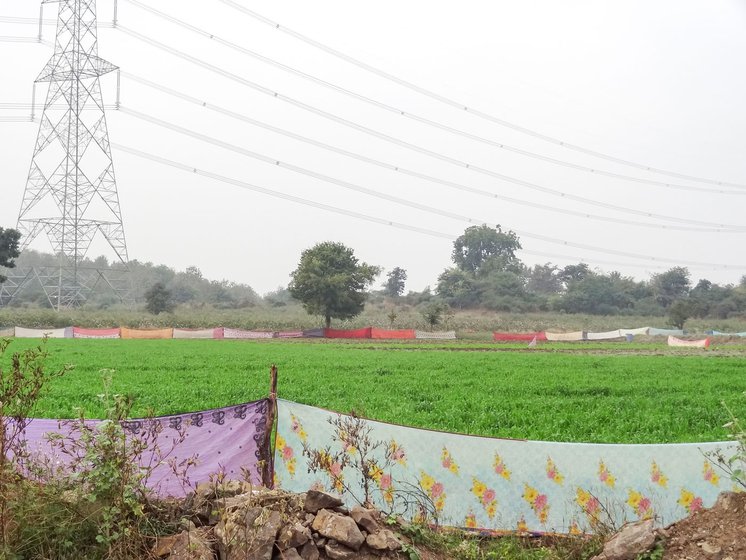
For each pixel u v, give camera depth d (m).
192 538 8.00
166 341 68.19
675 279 141.12
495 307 127.75
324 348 58.91
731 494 8.65
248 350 53.81
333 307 86.19
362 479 10.00
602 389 28.61
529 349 63.56
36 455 8.95
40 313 84.56
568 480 9.81
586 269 163.12
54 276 104.44
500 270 147.00
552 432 18.30
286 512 8.31
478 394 26.33
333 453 10.14
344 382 30.09
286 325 96.19
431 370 37.34
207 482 9.23
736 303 126.31
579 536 9.33
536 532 9.68
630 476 9.77
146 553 7.95
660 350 65.06
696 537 8.25
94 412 20.06
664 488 9.70
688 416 21.34
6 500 7.71
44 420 10.08
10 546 7.60
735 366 42.25
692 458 9.77
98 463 8.23
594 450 9.90
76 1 82.38
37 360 10.19
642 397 26.27
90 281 151.38
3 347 8.79
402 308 135.88
